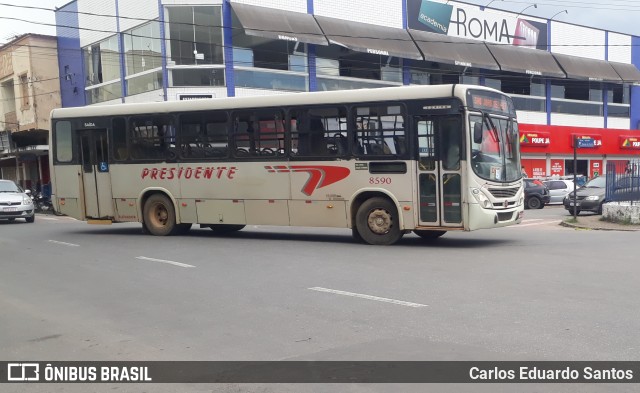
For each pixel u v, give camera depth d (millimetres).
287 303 7715
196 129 14734
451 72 33531
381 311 7137
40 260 12141
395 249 12281
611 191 19547
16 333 6730
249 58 26109
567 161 38031
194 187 14812
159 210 15570
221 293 8469
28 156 35438
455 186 11977
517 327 6285
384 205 12734
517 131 13336
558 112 38406
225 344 6059
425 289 8289
